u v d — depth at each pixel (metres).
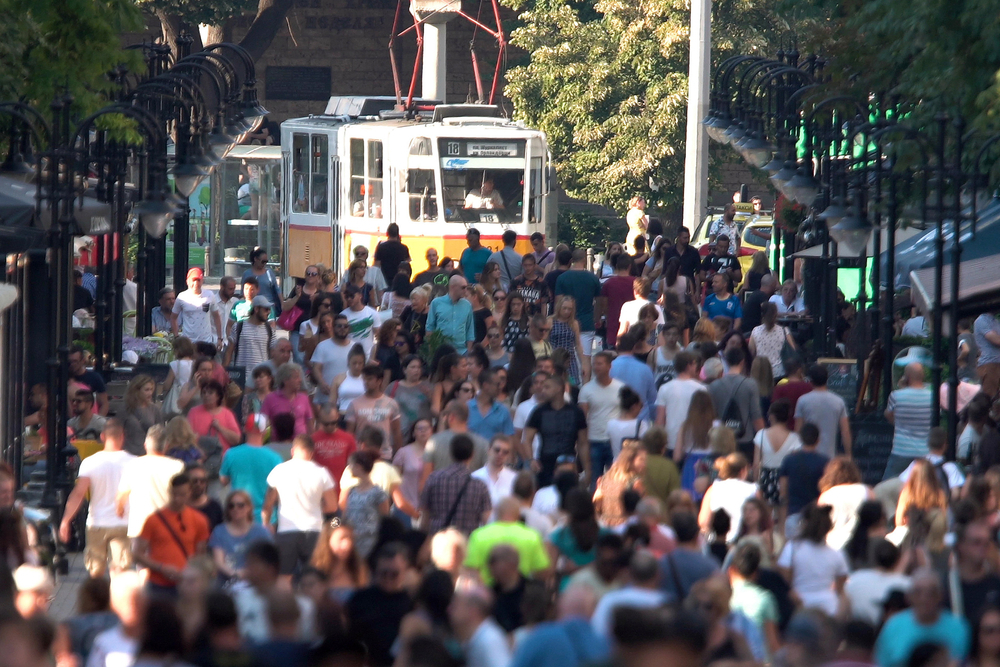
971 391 63.66
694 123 138.62
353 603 33.22
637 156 167.38
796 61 89.50
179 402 65.88
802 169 71.88
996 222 72.31
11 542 40.66
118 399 74.50
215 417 59.78
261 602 35.41
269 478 48.69
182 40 90.94
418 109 134.75
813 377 58.19
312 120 141.25
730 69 90.94
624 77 171.25
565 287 85.12
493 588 36.62
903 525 45.06
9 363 64.06
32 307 69.06
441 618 32.94
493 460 49.28
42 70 70.69
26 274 68.38
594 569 36.25
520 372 66.12
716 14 166.75
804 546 40.12
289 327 86.00
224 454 54.88
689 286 94.00
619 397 59.00
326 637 28.59
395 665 28.69
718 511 43.31
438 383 63.78
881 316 85.81
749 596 36.31
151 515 43.59
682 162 170.38
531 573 39.28
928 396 57.75
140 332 91.88
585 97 169.75
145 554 43.50
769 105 86.38
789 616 37.03
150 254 96.81
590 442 60.62
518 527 39.53
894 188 66.12
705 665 29.36
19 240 57.38
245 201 159.75
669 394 59.06
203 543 43.84
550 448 56.62
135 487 48.41
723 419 59.88
